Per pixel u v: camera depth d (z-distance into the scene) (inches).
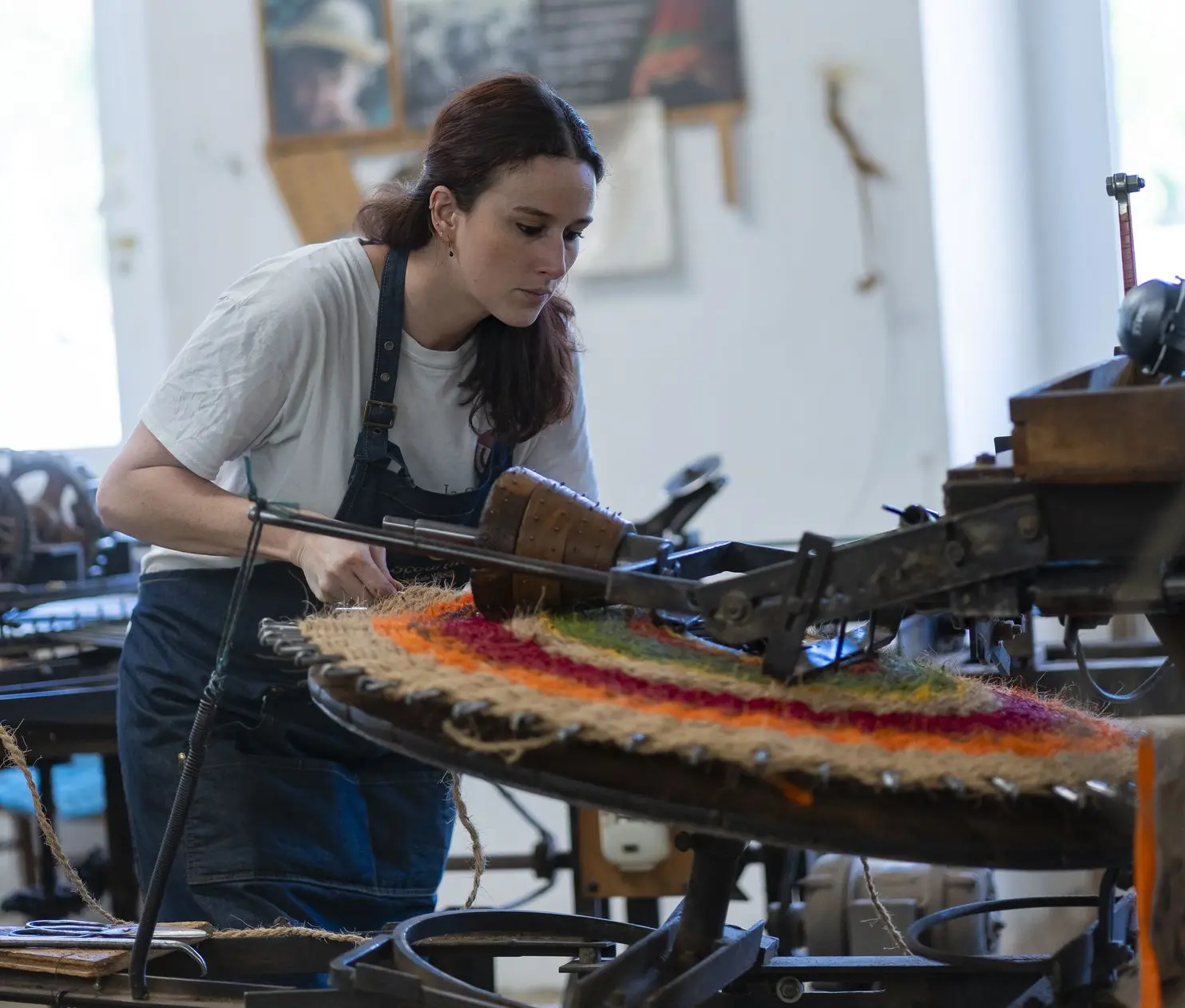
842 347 221.0
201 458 101.4
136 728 110.3
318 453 106.6
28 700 134.7
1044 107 224.7
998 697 67.9
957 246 226.8
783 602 61.4
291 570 108.7
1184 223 222.5
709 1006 75.8
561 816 223.9
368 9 225.9
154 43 231.3
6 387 248.8
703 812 57.4
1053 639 195.9
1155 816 56.9
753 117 219.5
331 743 110.7
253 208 232.2
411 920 71.4
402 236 105.0
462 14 224.1
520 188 95.3
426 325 106.1
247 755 107.8
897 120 216.2
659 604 64.1
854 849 56.7
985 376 229.3
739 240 221.6
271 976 94.7
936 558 58.4
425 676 61.9
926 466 220.2
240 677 108.6
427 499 109.3
